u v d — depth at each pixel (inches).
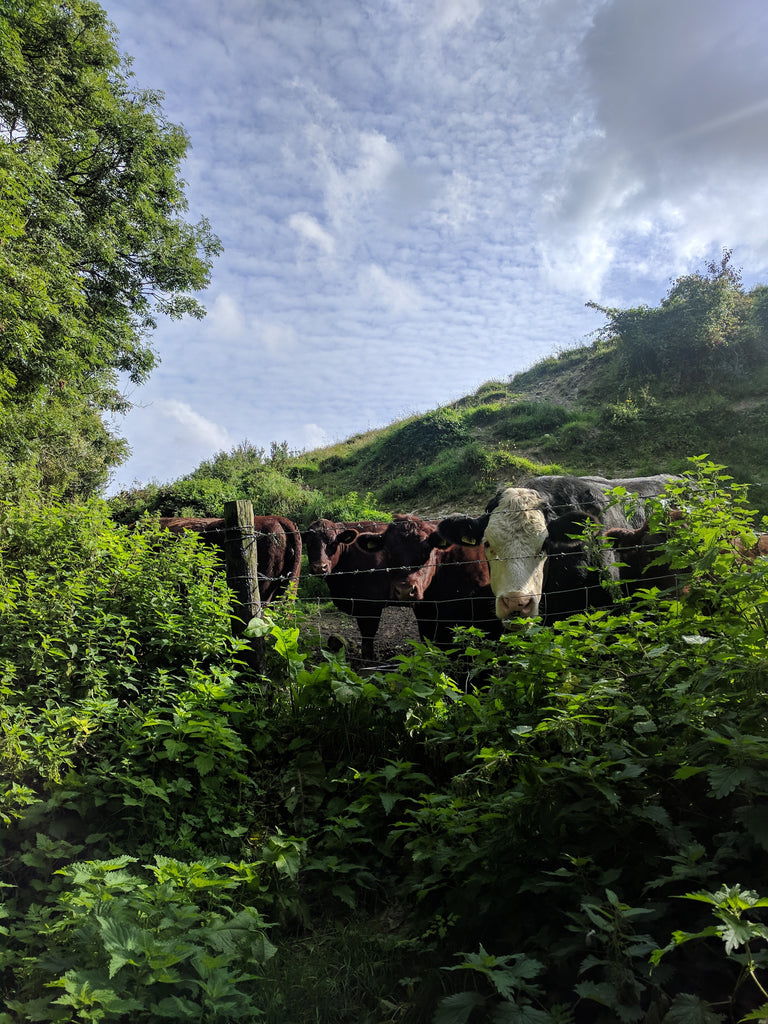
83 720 127.0
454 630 165.6
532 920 95.5
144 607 169.5
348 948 104.5
